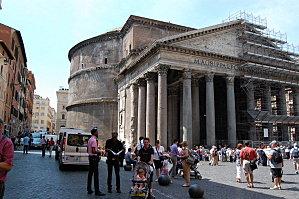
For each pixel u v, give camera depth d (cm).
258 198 1042
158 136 3064
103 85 5097
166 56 3178
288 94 4603
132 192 877
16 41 4725
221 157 3009
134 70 3969
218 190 1214
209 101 3316
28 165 1970
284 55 4059
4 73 3756
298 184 1430
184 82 3241
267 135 3347
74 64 5866
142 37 4238
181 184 1362
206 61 3397
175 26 4416
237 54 3631
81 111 5350
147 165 913
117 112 4925
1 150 488
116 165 1100
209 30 3438
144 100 3703
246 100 4012
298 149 2130
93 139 1070
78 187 1183
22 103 6300
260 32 3875
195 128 3456
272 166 1288
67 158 1741
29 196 975
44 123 13575
